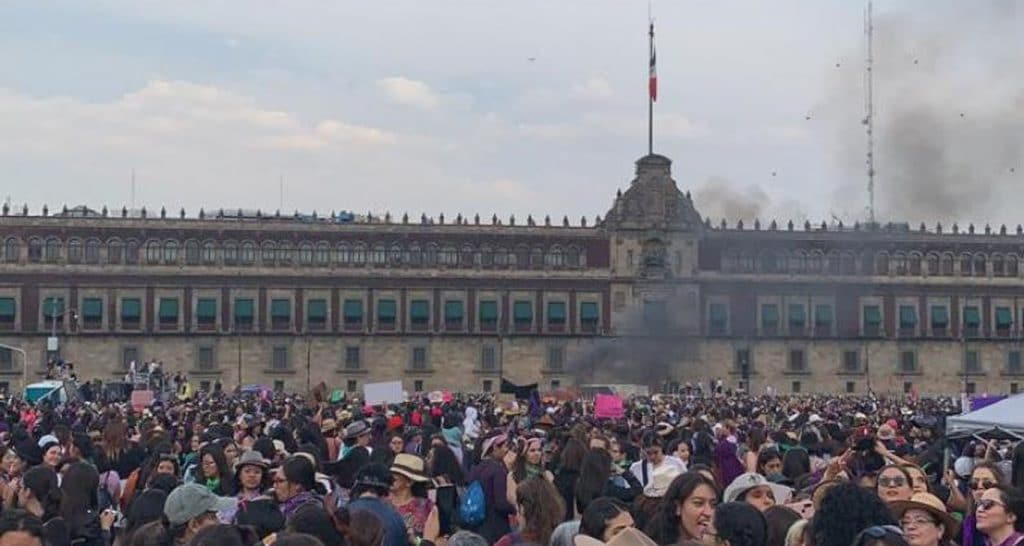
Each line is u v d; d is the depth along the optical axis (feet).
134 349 567.18
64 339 562.66
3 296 561.84
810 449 120.06
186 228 574.56
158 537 60.34
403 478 75.51
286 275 579.07
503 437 112.27
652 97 589.32
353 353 581.94
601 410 216.74
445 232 588.91
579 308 589.73
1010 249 610.65
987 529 62.49
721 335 588.50
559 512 66.59
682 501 61.72
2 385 557.74
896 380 599.16
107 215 587.68
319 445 121.70
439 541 78.74
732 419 183.11
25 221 564.71
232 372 572.51
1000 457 105.81
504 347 586.86
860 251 598.75
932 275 604.90
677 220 588.50
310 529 58.13
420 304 586.45
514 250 590.55
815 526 51.96
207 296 574.97
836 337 595.88
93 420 159.33
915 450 128.36
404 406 213.05
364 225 585.63
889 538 46.42
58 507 75.00
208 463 88.69
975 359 605.73
